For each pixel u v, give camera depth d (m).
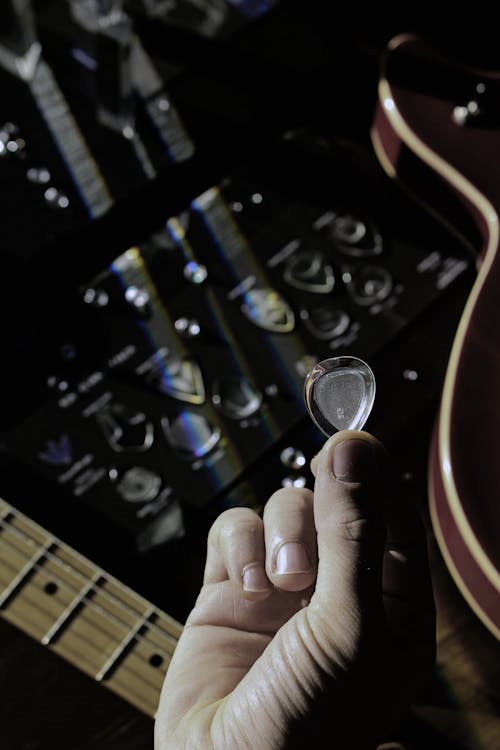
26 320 0.97
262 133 1.06
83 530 0.93
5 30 1.03
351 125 1.07
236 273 1.00
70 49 1.05
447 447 0.91
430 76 1.04
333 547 0.70
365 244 1.02
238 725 0.72
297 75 1.09
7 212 1.00
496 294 0.95
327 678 0.70
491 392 0.92
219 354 0.97
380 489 0.70
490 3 1.15
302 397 0.97
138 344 0.97
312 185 1.04
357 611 0.70
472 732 0.94
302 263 1.00
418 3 1.13
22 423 0.95
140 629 0.92
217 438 0.95
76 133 1.04
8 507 0.93
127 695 0.91
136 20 1.08
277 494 0.77
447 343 1.00
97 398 0.96
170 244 1.00
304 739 0.71
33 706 0.94
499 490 0.90
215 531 0.79
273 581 0.76
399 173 1.04
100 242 1.01
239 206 1.02
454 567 0.92
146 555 0.93
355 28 1.12
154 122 1.05
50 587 0.92
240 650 0.79
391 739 0.93
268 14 1.11
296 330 0.99
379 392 0.99
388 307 1.00
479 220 1.01
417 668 0.73
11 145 1.02
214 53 1.08
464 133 1.03
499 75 1.05
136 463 0.94
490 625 0.91
